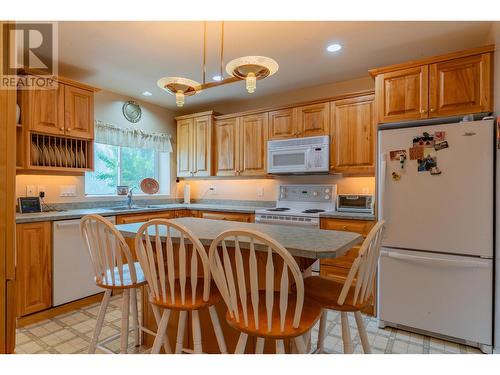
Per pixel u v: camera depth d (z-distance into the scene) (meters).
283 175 3.75
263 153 3.68
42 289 2.46
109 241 1.60
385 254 2.30
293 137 3.45
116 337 2.16
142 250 1.40
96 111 3.54
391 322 2.32
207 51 2.60
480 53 2.11
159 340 1.42
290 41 2.44
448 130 2.09
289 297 1.45
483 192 1.98
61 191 3.21
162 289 1.38
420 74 2.32
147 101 4.12
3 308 0.67
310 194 3.56
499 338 1.89
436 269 2.14
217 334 1.45
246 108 4.18
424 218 2.18
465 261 2.02
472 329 2.03
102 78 3.25
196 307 1.34
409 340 2.17
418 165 2.20
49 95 2.80
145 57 2.72
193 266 1.33
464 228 2.04
